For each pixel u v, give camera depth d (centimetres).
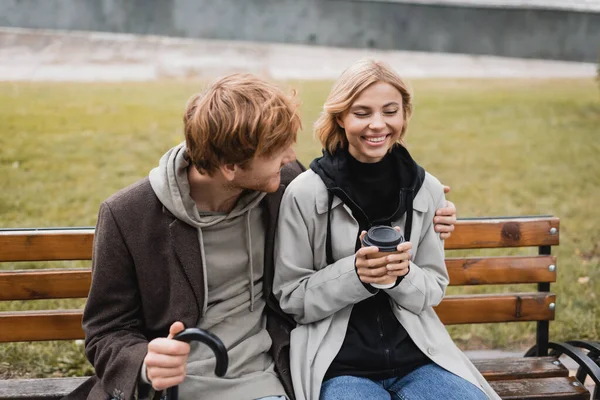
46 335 252
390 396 215
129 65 880
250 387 202
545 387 246
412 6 1033
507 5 1023
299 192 217
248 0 1025
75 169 535
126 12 1022
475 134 664
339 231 218
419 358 218
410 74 920
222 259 206
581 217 491
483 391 212
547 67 988
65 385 240
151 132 621
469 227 268
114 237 196
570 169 585
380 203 221
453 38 1045
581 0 1040
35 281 250
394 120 211
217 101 182
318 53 1002
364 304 219
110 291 199
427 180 224
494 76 925
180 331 175
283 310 217
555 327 362
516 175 567
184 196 195
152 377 177
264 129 181
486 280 272
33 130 612
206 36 1035
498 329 361
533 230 270
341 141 221
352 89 207
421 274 216
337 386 207
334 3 1028
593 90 848
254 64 921
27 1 1012
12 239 246
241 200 203
